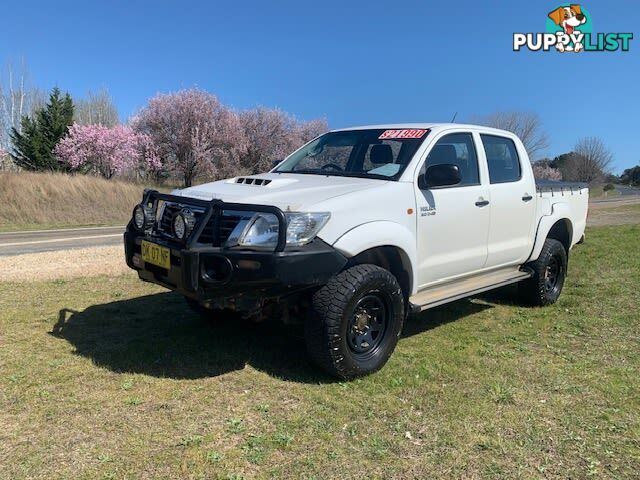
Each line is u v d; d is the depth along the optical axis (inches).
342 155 201.0
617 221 696.4
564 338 198.7
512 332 206.4
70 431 125.3
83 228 761.6
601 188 2800.2
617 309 235.3
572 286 279.1
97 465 111.8
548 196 249.0
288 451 118.9
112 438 122.6
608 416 135.8
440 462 115.6
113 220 925.8
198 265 144.3
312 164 206.2
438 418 134.7
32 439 121.5
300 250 143.8
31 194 898.1
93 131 1503.4
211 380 155.9
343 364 152.8
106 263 349.4
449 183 174.6
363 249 154.9
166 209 167.9
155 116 1565.0
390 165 182.5
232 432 126.3
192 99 1566.2
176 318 217.5
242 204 146.5
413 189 175.3
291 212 145.7
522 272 233.9
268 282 140.8
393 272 175.9
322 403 142.3
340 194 157.6
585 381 157.8
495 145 221.1
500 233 215.0
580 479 110.1
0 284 275.7
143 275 170.9
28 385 149.2
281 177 186.5
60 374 157.2
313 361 155.6
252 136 1770.4
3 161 1444.4
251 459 115.1
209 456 115.3
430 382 157.0
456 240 192.9
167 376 158.1
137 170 1582.2
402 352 182.7
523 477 110.5
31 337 189.8
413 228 174.2
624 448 121.5
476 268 207.0
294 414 135.8
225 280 142.7
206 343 187.2
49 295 252.8
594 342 193.3
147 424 129.3
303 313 167.2
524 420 134.0
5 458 113.8
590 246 408.5
